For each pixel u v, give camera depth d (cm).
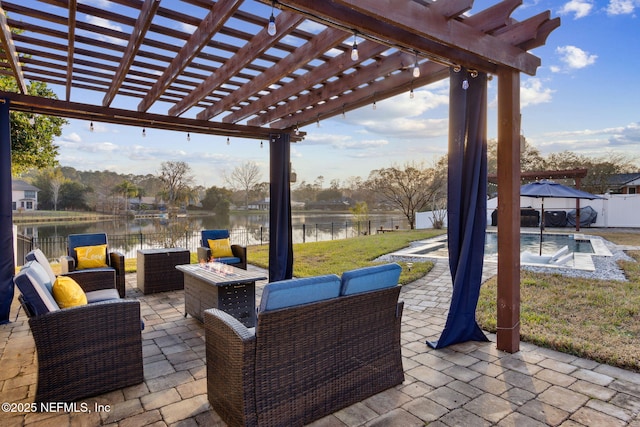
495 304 451
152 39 311
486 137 337
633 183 2302
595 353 303
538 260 765
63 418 223
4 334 368
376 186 2089
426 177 1959
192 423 217
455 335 338
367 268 241
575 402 238
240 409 197
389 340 258
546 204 1736
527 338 344
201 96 425
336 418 222
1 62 361
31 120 458
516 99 318
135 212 2036
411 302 489
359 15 239
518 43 302
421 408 232
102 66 364
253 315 401
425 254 895
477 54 275
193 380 272
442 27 249
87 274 407
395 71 371
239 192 2339
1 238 405
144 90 448
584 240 1184
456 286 334
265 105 484
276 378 203
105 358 252
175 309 463
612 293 496
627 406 232
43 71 386
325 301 217
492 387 259
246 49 322
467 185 336
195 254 959
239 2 233
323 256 877
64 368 238
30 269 251
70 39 290
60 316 236
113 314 255
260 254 904
